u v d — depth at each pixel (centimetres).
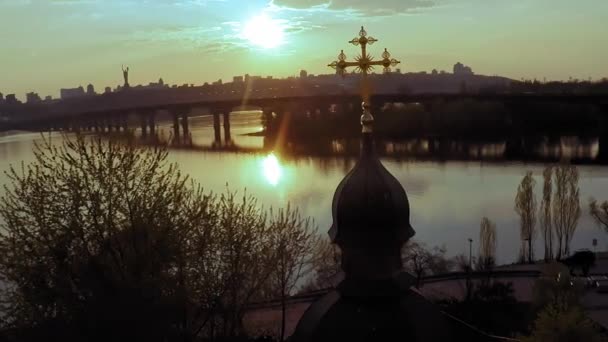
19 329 2486
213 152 16312
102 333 2306
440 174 11988
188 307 2927
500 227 8325
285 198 9700
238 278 3344
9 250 2672
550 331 3069
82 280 2523
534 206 7944
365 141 1394
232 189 10475
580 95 16325
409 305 1357
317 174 12081
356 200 1334
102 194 2856
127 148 3497
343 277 1400
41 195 2783
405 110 18025
